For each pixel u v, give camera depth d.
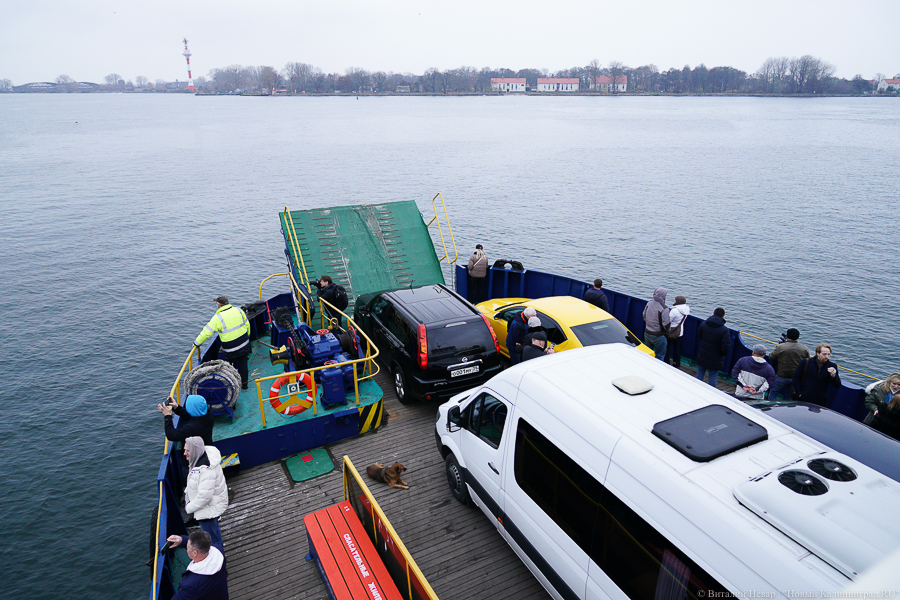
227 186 60.59
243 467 7.70
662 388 5.11
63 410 18.80
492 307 11.63
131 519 13.90
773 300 27.11
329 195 55.19
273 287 30.33
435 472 7.60
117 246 37.59
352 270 12.88
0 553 12.74
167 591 5.43
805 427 5.52
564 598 5.00
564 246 36.62
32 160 84.19
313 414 8.05
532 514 5.34
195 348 8.41
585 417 4.75
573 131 135.12
